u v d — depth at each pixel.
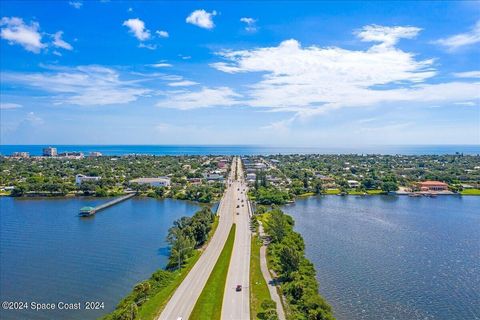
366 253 181.38
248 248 180.50
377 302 130.00
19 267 165.25
